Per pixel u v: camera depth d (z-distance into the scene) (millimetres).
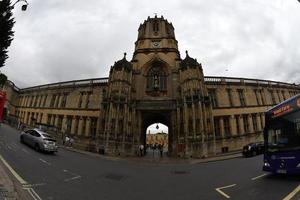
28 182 9812
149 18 44750
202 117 32250
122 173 15469
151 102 37219
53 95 48312
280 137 12133
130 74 37750
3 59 19141
